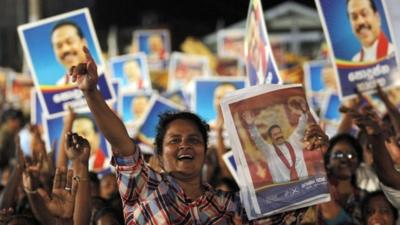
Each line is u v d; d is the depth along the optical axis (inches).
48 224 252.8
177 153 194.1
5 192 292.5
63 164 310.8
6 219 257.3
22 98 780.0
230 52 855.7
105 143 378.6
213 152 389.7
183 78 662.5
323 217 268.1
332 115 458.6
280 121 200.8
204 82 463.5
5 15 1389.0
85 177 215.8
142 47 840.3
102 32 1545.3
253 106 201.3
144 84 603.5
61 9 1253.1
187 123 196.1
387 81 311.1
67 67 351.9
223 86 462.6
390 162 235.5
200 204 192.9
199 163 195.2
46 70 353.1
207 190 197.3
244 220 197.8
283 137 200.1
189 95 577.0
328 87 549.3
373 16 306.5
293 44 1188.5
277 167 198.7
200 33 1617.9
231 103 201.8
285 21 1197.7
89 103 186.9
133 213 191.8
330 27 309.0
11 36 1389.0
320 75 552.1
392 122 315.6
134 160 190.4
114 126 187.5
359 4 307.3
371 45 308.8
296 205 197.5
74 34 352.5
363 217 259.4
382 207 255.6
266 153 199.5
